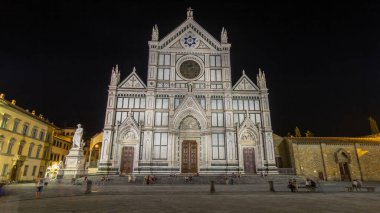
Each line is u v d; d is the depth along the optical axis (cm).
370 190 2858
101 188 3034
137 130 4553
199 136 4725
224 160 4512
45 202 1889
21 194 2402
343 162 4641
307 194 2505
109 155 4388
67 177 3975
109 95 4722
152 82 4875
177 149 4575
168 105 4800
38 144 5656
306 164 4531
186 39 5291
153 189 2945
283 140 4944
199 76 5056
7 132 4644
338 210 1497
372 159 4725
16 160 4816
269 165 4488
